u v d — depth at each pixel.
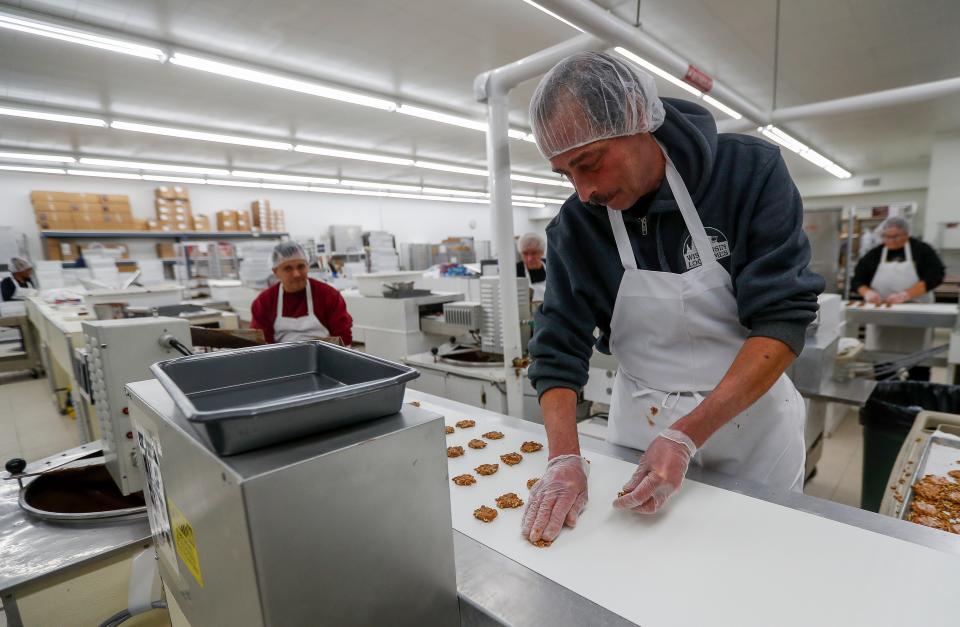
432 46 4.06
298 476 0.46
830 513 0.75
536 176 10.00
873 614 0.55
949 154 7.00
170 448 0.60
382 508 0.54
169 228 7.80
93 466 1.31
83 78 4.23
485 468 1.00
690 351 1.02
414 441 0.56
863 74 4.89
